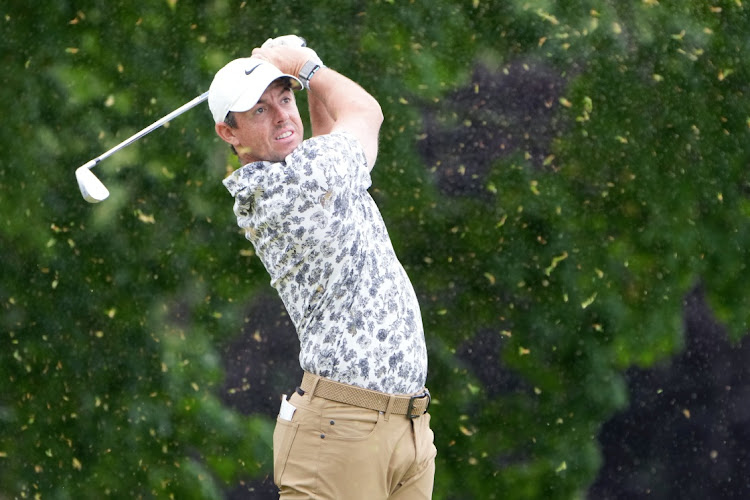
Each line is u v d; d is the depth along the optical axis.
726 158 19.72
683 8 19.66
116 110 19.44
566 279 19.73
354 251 8.68
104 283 19.86
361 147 8.91
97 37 19.55
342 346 8.66
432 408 19.81
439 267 19.69
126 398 19.94
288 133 8.99
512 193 19.64
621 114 19.61
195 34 19.45
